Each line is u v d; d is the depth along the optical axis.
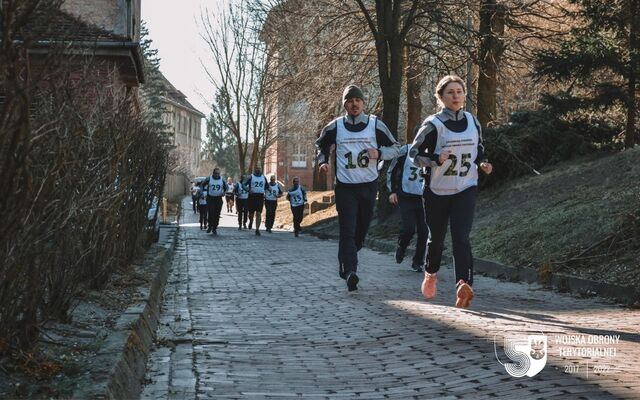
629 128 19.31
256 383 5.46
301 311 8.74
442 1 25.36
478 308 8.72
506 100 30.56
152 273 9.85
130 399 4.62
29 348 4.59
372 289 10.54
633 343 6.59
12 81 3.65
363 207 10.03
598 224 12.47
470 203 8.35
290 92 30.98
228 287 11.30
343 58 29.20
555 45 25.06
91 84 6.45
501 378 5.33
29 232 4.30
